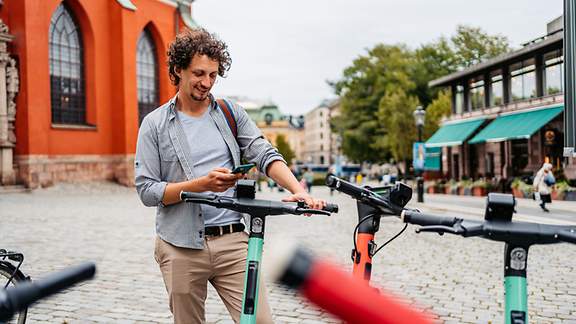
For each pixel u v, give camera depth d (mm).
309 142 164250
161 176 3170
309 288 514
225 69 3115
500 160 34250
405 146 49812
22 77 28453
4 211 17594
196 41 2979
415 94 57281
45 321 5641
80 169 31609
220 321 5703
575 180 26922
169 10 37688
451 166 41219
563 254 10234
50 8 29750
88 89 32594
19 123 28469
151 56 36938
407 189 3033
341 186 2781
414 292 6938
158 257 3152
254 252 2342
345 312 513
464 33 58438
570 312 6152
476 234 1434
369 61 59031
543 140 29891
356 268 3127
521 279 1421
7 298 712
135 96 34250
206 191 2777
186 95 3158
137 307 6156
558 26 30672
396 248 10617
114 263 8625
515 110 32000
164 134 3129
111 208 19484
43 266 8398
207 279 3172
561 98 28109
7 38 27891
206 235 3102
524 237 1406
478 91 36750
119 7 33438
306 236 12305
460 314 5984
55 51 30844
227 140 3209
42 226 13516
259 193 37562
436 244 11172
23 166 28375
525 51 29953
